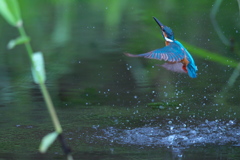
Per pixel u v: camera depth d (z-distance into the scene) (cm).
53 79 1262
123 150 750
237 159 685
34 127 886
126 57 1466
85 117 961
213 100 1080
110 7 2222
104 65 1385
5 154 716
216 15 1931
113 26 1858
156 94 1136
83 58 1458
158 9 2117
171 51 680
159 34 1695
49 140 342
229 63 1208
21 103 1054
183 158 696
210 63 1405
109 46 1579
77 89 1177
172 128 884
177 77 1288
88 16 2059
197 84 1220
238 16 1892
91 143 792
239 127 888
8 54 1523
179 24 1814
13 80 1247
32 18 2031
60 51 1534
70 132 856
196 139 823
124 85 1216
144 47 1558
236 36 1609
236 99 1084
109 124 911
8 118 941
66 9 2231
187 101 1078
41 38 1703
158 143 800
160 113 991
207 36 1628
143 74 1316
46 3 2362
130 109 1023
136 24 1881
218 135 841
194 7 2130
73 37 1703
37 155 713
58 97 1109
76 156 709
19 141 795
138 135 842
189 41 1562
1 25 1972
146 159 691
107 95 1132
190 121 928
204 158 695
